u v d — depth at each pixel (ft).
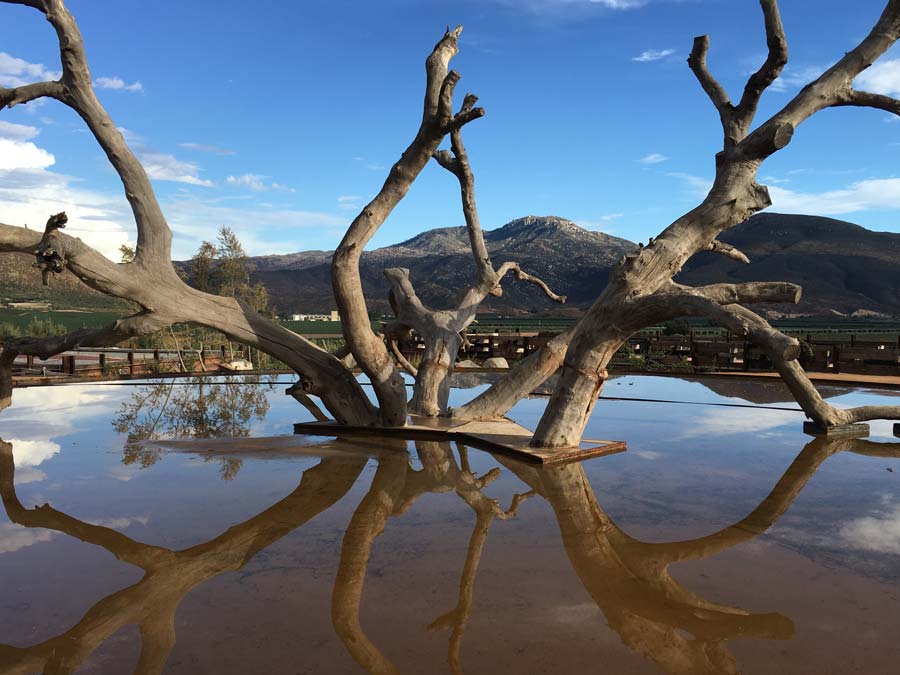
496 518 11.69
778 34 18.34
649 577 8.80
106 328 19.39
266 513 11.91
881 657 6.59
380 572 8.96
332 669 6.27
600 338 17.56
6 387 24.23
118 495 13.15
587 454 17.38
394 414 21.35
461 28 19.17
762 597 8.15
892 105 18.39
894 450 18.31
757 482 14.46
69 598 8.04
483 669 6.29
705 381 38.17
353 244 19.33
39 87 17.38
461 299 26.55
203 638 6.95
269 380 38.60
